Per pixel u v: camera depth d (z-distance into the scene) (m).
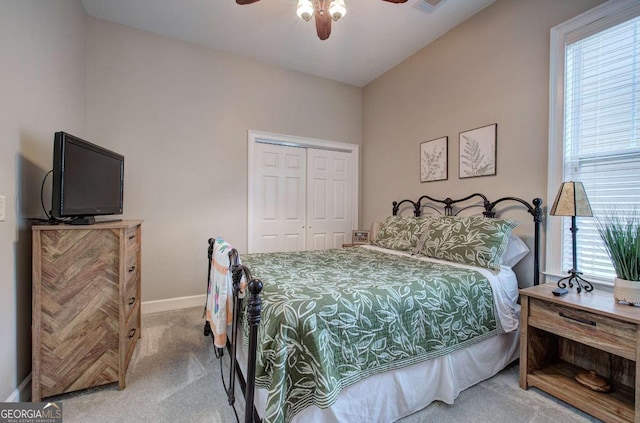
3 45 1.46
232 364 1.51
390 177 3.74
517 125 2.34
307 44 3.17
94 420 1.49
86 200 1.87
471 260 2.12
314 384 1.19
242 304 1.55
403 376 1.49
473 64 2.68
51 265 1.61
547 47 2.15
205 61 3.23
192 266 3.20
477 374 1.78
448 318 1.64
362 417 1.35
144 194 2.97
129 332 1.95
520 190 2.33
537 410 1.57
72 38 2.38
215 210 3.31
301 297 1.34
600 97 1.92
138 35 2.93
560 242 2.09
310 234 3.96
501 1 2.45
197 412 1.54
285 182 3.80
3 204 1.46
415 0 2.45
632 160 1.79
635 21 1.77
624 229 1.62
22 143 1.64
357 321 1.35
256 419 1.33
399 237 2.87
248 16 2.71
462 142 2.79
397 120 3.62
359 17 2.68
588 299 1.61
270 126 3.61
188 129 3.16
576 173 2.04
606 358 1.75
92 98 2.75
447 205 2.93
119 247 1.76
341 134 4.11
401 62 3.54
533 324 1.75
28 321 1.68
